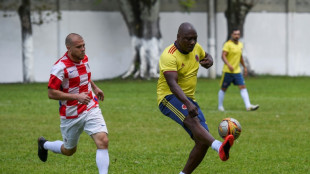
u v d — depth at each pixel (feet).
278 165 57.67
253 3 216.13
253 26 231.71
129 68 207.31
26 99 130.52
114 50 216.54
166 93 48.78
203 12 225.15
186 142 72.33
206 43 226.58
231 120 49.29
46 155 55.26
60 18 197.98
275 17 233.55
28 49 197.36
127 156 62.75
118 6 215.72
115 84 181.57
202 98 133.28
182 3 201.77
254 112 105.50
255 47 232.73
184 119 47.09
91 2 212.23
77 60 46.60
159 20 204.23
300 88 165.78
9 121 92.84
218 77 222.89
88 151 65.98
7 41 201.77
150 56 200.95
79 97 45.03
